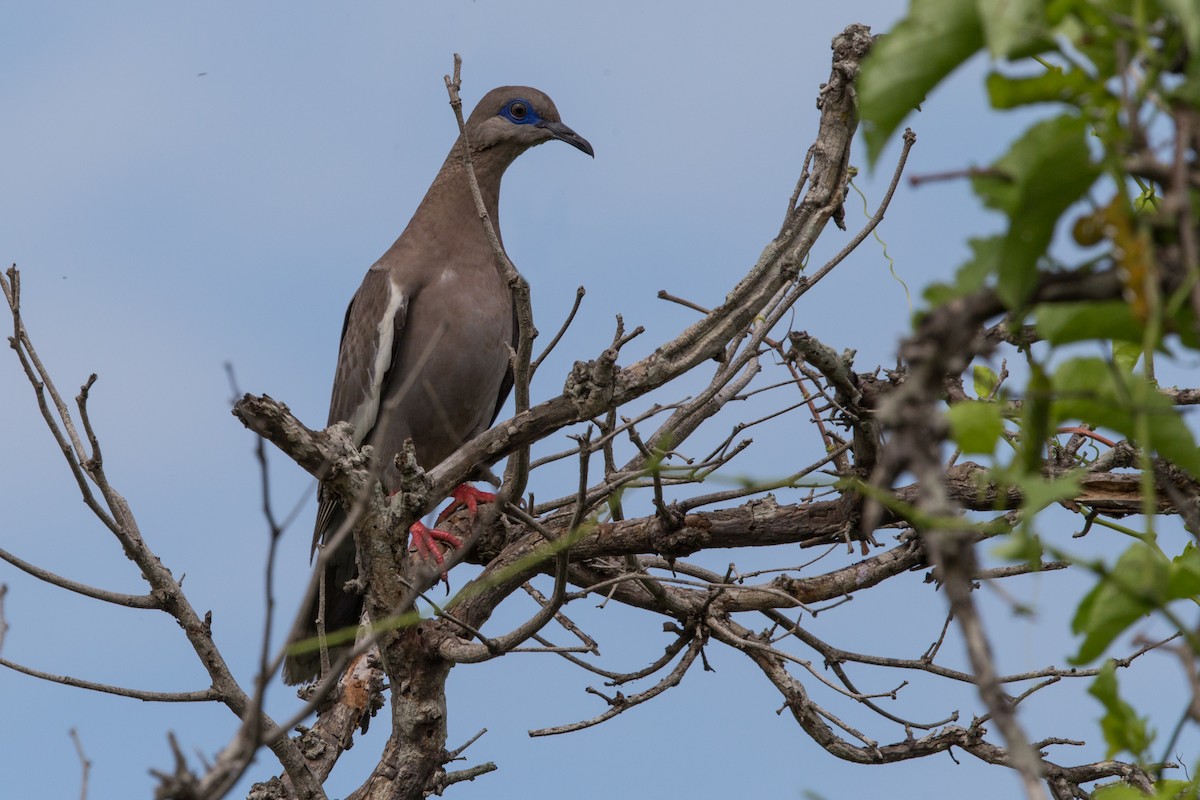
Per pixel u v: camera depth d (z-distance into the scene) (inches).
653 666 343.9
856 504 314.0
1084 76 109.5
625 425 259.6
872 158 110.7
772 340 330.6
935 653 340.5
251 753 140.2
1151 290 103.7
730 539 337.1
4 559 280.2
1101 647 128.5
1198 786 138.5
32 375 273.1
